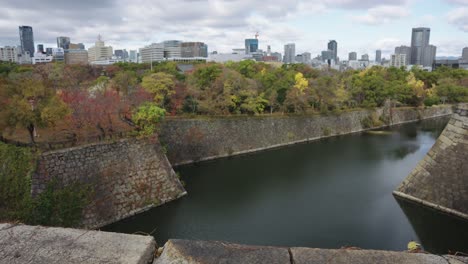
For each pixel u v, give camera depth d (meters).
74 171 16.09
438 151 18.17
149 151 20.08
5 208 14.21
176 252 2.42
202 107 30.98
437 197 17.89
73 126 19.58
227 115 32.41
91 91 24.77
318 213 18.45
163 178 20.27
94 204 16.31
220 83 33.06
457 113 17.53
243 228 16.78
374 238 15.55
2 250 2.46
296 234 16.08
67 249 2.46
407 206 18.78
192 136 28.67
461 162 16.94
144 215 18.16
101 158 17.44
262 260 2.32
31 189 14.38
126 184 18.14
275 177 24.91
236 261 2.31
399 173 25.20
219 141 30.67
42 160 15.01
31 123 15.89
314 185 23.03
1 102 15.73
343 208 19.02
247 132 32.88
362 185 22.72
